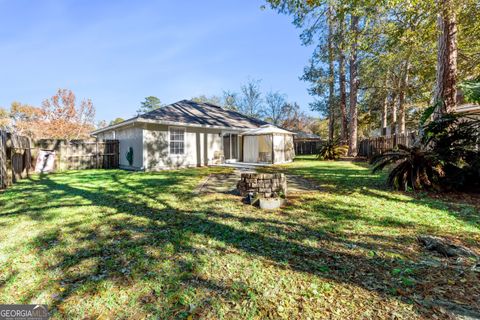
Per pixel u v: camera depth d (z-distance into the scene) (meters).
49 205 4.54
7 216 3.87
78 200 4.92
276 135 13.60
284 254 2.50
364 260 2.34
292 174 8.58
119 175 9.13
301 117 35.69
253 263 2.32
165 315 1.65
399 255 2.43
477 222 3.32
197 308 1.71
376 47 7.29
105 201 4.83
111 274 2.17
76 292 1.92
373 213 3.81
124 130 12.82
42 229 3.30
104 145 13.24
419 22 6.04
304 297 1.81
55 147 11.80
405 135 10.69
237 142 15.27
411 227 3.19
